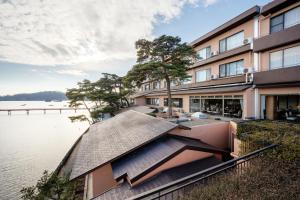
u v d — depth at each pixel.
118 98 31.28
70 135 43.97
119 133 11.55
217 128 11.98
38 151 30.45
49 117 88.56
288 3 10.83
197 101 19.89
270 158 5.32
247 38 13.73
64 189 9.27
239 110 14.13
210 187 4.42
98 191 8.65
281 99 13.62
